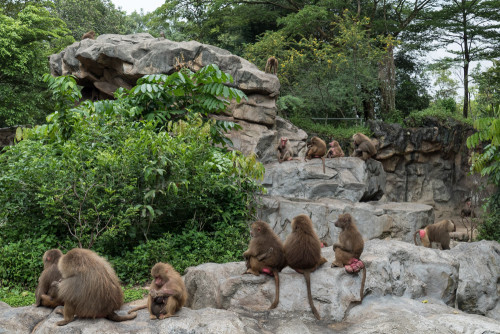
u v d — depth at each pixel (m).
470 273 11.62
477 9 30.72
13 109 27.12
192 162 12.20
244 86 17.86
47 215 10.41
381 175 18.27
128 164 11.00
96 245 11.03
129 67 17.86
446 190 24.77
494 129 12.77
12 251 9.98
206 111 15.22
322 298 7.54
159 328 6.01
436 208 24.45
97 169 10.80
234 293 7.71
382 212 15.43
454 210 24.84
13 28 25.98
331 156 18.19
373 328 6.62
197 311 6.79
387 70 29.69
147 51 18.02
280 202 14.64
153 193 10.91
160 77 14.02
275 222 14.45
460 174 25.22
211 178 12.36
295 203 14.62
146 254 10.80
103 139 11.77
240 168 13.32
